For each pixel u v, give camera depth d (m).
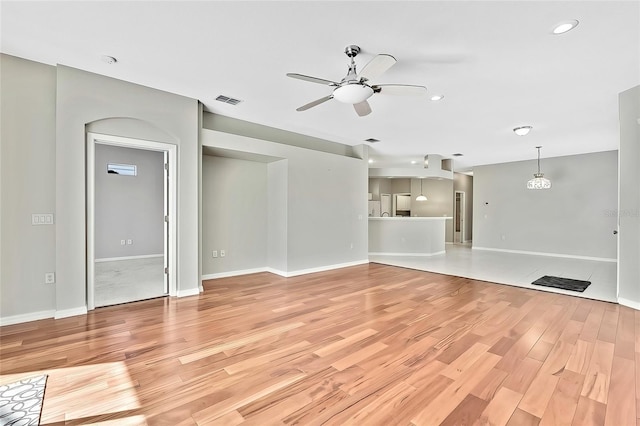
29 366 2.22
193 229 4.11
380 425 1.63
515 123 4.94
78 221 3.28
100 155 6.61
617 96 3.77
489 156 7.81
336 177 6.08
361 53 2.82
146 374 2.12
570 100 3.92
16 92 3.00
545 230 7.88
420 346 2.56
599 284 4.69
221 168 5.14
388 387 1.98
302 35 2.54
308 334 2.81
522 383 2.01
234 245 5.31
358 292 4.25
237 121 4.89
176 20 2.37
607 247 6.94
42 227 3.15
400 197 11.02
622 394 1.88
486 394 1.90
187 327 2.96
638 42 2.58
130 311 3.42
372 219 7.95
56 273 3.17
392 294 4.15
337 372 2.16
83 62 3.09
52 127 3.18
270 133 5.30
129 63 3.09
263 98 4.01
